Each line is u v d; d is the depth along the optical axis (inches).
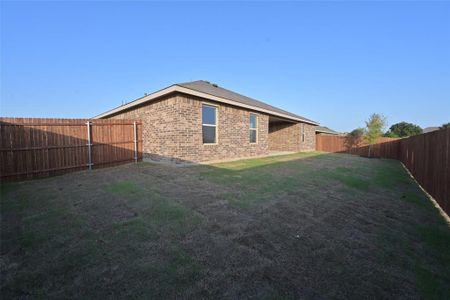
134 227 128.8
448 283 88.2
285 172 316.2
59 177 270.1
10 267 90.6
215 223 136.7
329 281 86.2
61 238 115.3
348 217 156.9
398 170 420.5
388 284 86.0
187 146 344.8
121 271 88.1
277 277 87.2
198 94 339.3
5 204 170.1
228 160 423.2
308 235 125.6
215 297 75.1
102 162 337.4
